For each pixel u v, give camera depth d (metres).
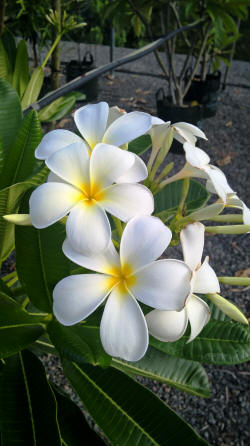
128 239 0.18
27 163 0.25
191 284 0.18
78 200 0.18
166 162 0.90
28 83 0.45
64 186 0.18
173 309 0.17
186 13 0.89
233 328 0.25
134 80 1.36
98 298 0.18
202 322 0.20
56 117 0.44
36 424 0.21
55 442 0.21
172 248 0.70
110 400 0.24
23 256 0.22
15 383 0.23
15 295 0.26
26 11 0.80
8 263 0.63
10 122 0.28
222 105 1.23
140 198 0.18
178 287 0.17
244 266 0.67
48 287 0.22
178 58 1.65
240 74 1.52
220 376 0.52
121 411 0.23
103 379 0.24
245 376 0.52
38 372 0.23
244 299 0.61
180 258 0.68
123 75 1.40
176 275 0.18
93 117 0.21
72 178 0.18
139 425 0.23
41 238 0.22
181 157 0.92
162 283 0.18
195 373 0.27
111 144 0.20
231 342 0.25
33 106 0.30
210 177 0.21
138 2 0.90
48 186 0.18
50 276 0.22
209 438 0.45
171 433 0.23
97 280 0.18
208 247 0.71
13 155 0.25
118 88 1.29
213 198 0.81
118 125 0.21
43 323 0.23
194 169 0.22
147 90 1.28
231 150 0.98
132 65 1.50
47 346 0.29
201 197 0.34
